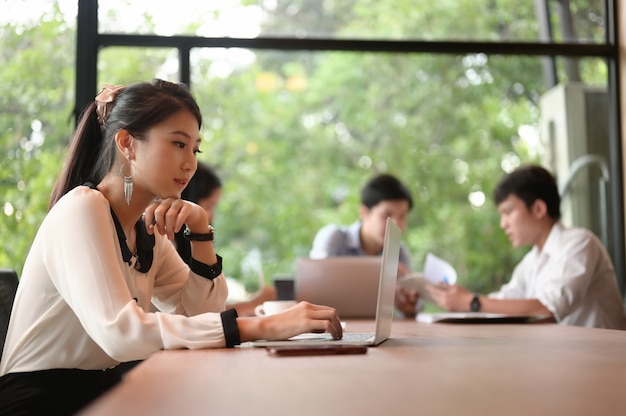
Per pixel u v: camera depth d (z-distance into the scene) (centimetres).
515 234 329
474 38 461
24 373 172
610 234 423
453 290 296
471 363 124
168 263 204
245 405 85
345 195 768
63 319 171
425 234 717
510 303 292
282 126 777
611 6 413
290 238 777
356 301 310
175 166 176
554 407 85
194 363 122
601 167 431
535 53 411
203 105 754
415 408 84
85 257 154
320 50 401
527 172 326
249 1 393
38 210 356
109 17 375
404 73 741
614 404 87
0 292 199
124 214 179
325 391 94
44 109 362
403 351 143
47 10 367
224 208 777
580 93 439
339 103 766
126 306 149
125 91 179
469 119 704
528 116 600
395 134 744
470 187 711
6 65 361
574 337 183
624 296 407
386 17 512
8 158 355
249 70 771
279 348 134
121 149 176
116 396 90
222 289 199
